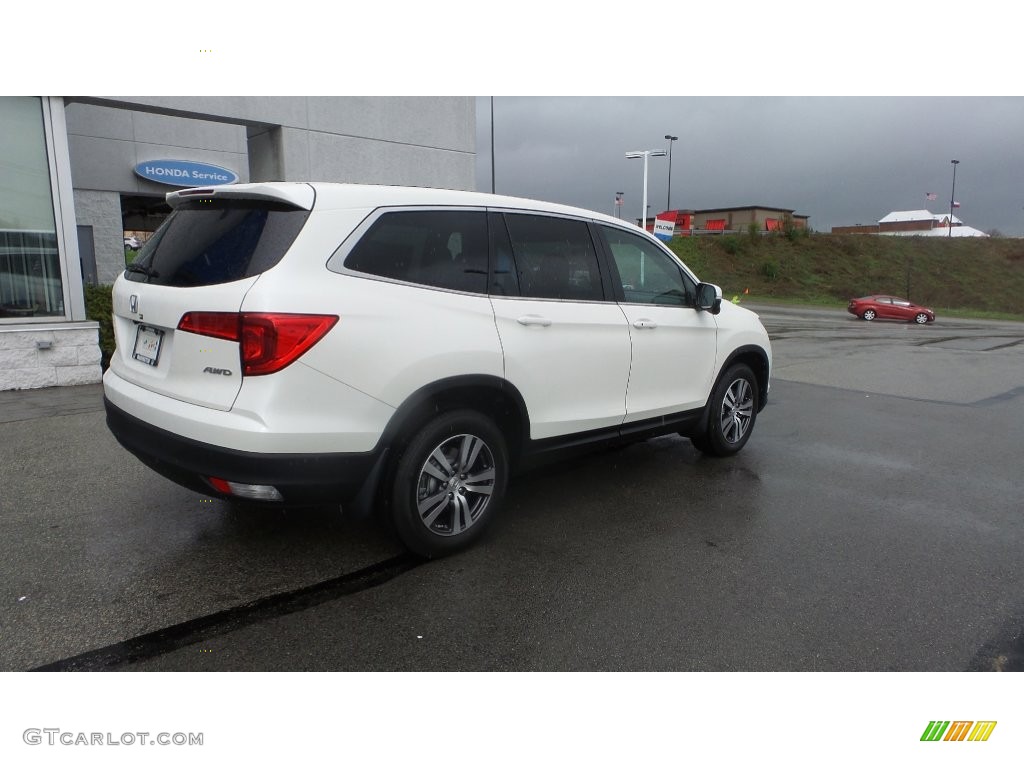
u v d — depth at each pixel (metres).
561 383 4.13
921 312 32.72
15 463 5.18
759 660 2.92
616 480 5.21
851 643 3.06
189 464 3.15
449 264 3.66
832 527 4.39
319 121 10.69
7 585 3.35
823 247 58.75
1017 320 40.94
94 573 3.48
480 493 3.84
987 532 4.38
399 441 3.46
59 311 8.30
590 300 4.39
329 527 4.12
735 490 5.06
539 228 4.18
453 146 12.37
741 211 75.31
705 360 5.27
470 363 3.61
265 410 3.02
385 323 3.30
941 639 3.11
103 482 4.79
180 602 3.23
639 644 3.01
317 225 3.21
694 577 3.64
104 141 15.12
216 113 9.63
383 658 2.86
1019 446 6.65
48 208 8.11
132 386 3.57
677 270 5.16
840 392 9.71
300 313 3.05
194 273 3.29
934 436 6.99
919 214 77.75
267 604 3.23
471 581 3.52
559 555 3.86
